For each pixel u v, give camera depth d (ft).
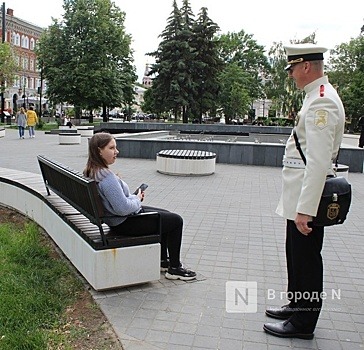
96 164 13.16
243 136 80.74
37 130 114.21
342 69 176.65
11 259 15.51
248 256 17.11
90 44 143.13
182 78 138.21
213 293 13.34
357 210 26.94
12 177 23.66
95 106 146.51
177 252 14.24
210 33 145.59
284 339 10.78
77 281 13.82
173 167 38.91
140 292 13.15
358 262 16.89
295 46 9.98
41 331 10.69
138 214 13.24
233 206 26.73
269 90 157.07
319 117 9.45
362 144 57.26
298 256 10.65
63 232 15.96
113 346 10.19
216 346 10.35
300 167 10.24
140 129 92.12
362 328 11.55
